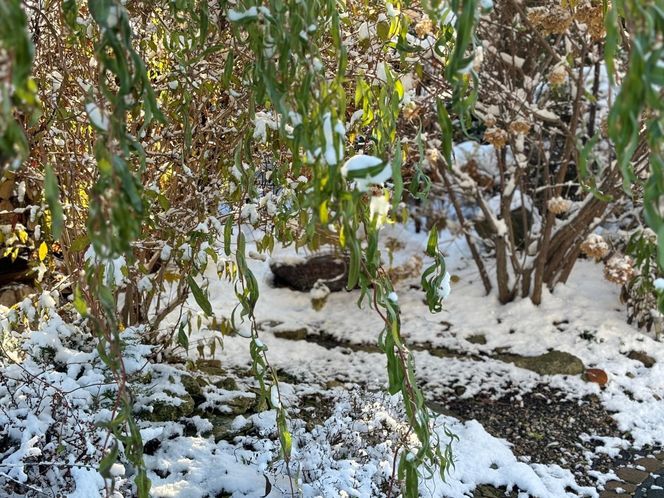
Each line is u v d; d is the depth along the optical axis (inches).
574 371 177.8
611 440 151.1
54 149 103.7
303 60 51.9
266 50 54.3
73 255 122.3
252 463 117.0
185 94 89.7
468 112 61.3
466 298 216.1
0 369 106.1
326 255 223.5
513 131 170.1
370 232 53.4
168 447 119.3
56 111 89.0
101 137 45.2
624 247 208.5
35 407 98.0
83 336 130.3
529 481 129.7
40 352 118.7
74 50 91.9
